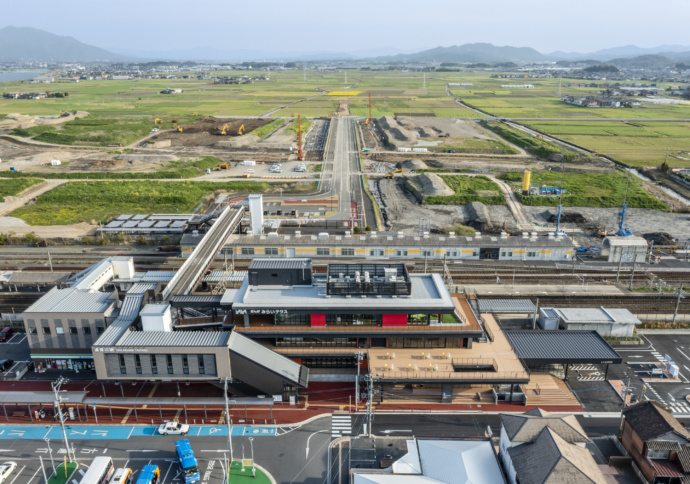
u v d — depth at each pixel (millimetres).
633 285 127188
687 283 129000
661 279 130875
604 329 102312
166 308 88000
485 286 125500
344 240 140500
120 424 78500
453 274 131750
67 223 174125
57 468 69000
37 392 79938
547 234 164500
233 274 120750
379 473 63250
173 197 199375
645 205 193000
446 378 81375
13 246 156125
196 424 78750
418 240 141875
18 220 175625
